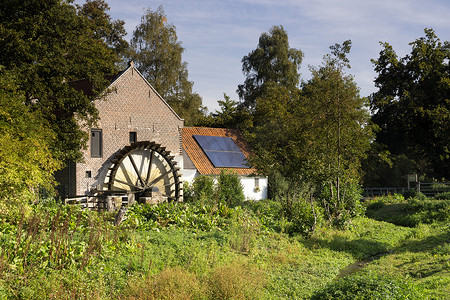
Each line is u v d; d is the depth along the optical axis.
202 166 31.14
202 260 12.02
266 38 53.66
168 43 44.38
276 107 39.09
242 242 14.85
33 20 20.58
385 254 16.67
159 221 16.67
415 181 36.16
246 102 53.41
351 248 17.05
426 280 10.87
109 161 26.28
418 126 45.22
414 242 18.06
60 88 21.12
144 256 11.70
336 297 8.81
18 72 19.39
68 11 22.11
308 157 19.41
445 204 25.33
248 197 32.03
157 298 8.81
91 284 9.26
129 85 27.44
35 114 17.92
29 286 8.60
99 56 23.72
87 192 25.09
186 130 34.28
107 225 13.70
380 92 47.28
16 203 13.62
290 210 20.47
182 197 28.69
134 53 42.56
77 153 22.16
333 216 21.31
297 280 11.88
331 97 22.23
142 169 27.94
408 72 45.47
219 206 19.55
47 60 20.56
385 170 42.84
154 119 28.73
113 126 26.58
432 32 44.19
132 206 18.41
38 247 9.93
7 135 13.91
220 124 44.91
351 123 22.22
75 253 10.39
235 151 34.62
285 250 15.48
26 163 13.89
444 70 44.53
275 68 52.19
